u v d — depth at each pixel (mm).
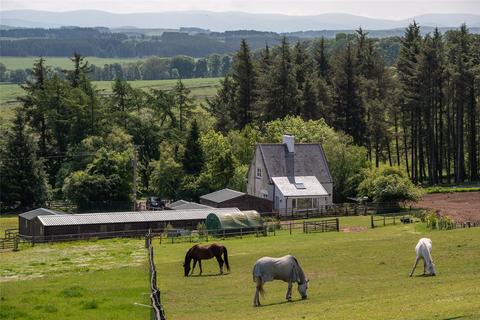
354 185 102812
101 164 104938
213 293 37688
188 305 34562
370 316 26453
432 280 35938
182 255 57812
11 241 72438
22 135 113688
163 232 77438
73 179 103938
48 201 115312
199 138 114875
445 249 46812
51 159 129125
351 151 107312
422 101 120000
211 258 49188
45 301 37750
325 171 100688
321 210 92125
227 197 94562
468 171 129000
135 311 34969
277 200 96250
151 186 118562
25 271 52062
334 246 54125
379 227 74000
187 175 111375
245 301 34625
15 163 112438
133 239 74562
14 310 35438
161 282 42469
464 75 118812
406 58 130625
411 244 51281
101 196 103938
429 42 124250
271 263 33500
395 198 91750
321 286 37344
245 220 74562
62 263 56000
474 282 33594
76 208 104938
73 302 37344
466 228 60906
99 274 47656
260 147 101688
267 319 28156
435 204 94062
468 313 25266
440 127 122500
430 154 121375
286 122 117438
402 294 31875
